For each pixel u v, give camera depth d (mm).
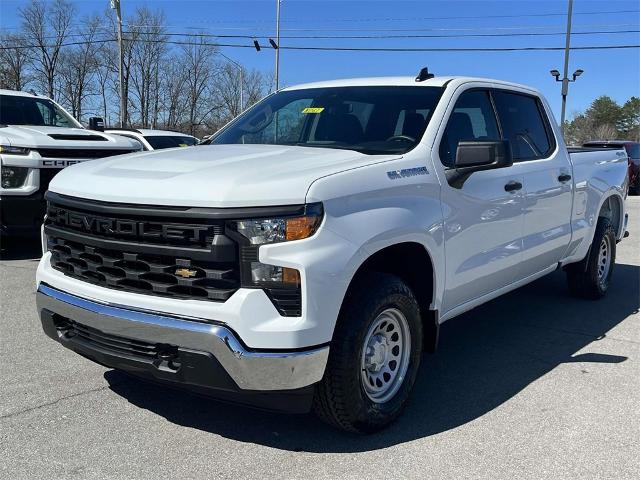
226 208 3029
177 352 3129
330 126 4445
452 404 4125
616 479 3229
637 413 4020
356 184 3346
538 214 5168
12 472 3160
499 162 3834
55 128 8797
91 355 3510
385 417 3629
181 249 3109
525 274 5297
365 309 3367
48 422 3705
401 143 4066
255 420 3801
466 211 4188
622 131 98688
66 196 3641
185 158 3727
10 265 7816
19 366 4559
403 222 3555
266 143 4547
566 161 5746
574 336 5633
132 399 4043
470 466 3330
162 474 3184
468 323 6023
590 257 6570
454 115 4383
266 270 3039
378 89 4645
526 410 4043
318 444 3529
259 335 3010
